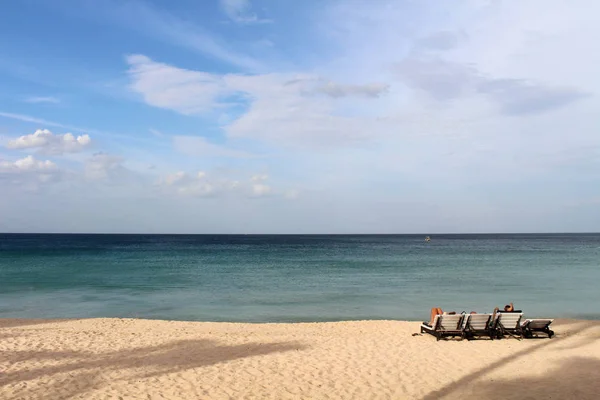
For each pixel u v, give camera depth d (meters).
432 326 14.44
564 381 9.58
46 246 95.88
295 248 96.69
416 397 8.66
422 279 33.81
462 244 126.62
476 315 13.66
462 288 28.72
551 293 26.48
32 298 24.78
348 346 12.94
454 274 37.66
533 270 41.28
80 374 10.00
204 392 8.85
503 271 40.28
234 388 9.12
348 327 16.53
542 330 14.17
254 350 12.51
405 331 15.60
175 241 152.88
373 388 9.18
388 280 33.22
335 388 9.18
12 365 10.72
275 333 15.34
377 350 12.40
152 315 20.45
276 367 10.68
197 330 15.87
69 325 16.94
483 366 10.74
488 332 13.84
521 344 13.13
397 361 11.22
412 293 26.61
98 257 58.28
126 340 13.83
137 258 57.22
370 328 16.28
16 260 51.50
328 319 19.64
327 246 110.62
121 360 11.34
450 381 9.62
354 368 10.59
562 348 12.60
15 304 22.98
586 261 53.78
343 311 21.33
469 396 8.69
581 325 16.50
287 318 19.83
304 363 11.04
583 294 26.08
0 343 13.23
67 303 23.30
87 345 13.07
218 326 16.83
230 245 115.06
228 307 22.33
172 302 23.67
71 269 40.75
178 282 31.95
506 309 14.62
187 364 10.95
